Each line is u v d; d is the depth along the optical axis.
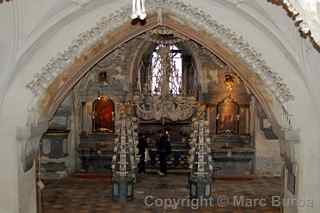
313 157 10.26
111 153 20.19
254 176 19.75
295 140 10.27
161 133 20.20
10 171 10.32
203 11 9.95
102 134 20.70
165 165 19.56
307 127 10.20
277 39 9.75
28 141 10.61
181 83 21.47
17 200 10.34
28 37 9.74
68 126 19.91
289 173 11.14
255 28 9.98
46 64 10.20
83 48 10.43
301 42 9.45
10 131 10.31
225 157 20.05
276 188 17.34
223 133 20.75
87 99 20.73
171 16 10.38
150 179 18.77
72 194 16.19
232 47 10.27
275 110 10.65
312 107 10.13
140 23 10.45
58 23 9.82
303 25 7.18
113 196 15.13
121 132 15.09
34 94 10.37
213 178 19.17
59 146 19.20
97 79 20.64
